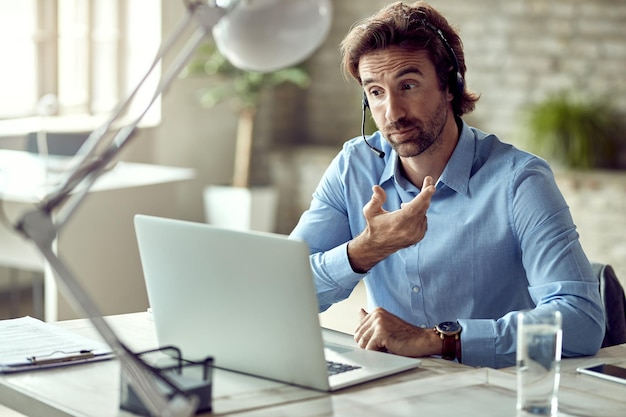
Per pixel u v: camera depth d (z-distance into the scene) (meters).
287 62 2.08
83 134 5.70
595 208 6.75
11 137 6.62
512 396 1.96
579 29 7.35
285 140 8.45
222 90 7.59
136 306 5.48
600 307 2.41
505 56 7.63
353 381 2.04
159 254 2.16
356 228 2.83
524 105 7.58
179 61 1.65
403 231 2.39
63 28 7.07
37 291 6.14
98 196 5.21
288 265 1.94
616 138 7.16
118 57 7.39
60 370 2.14
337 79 8.34
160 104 7.62
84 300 1.57
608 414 1.86
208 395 1.85
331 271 2.53
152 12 7.46
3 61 6.77
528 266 2.52
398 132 2.52
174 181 5.62
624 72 7.21
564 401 1.94
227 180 8.19
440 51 2.51
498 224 2.58
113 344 1.57
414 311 2.70
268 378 2.08
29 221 1.58
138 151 7.50
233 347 2.12
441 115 2.56
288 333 2.00
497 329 2.35
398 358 2.24
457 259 2.62
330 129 8.41
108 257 5.30
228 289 2.06
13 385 2.02
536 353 1.83
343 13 8.24
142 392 1.54
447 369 2.20
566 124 6.99
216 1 1.88
